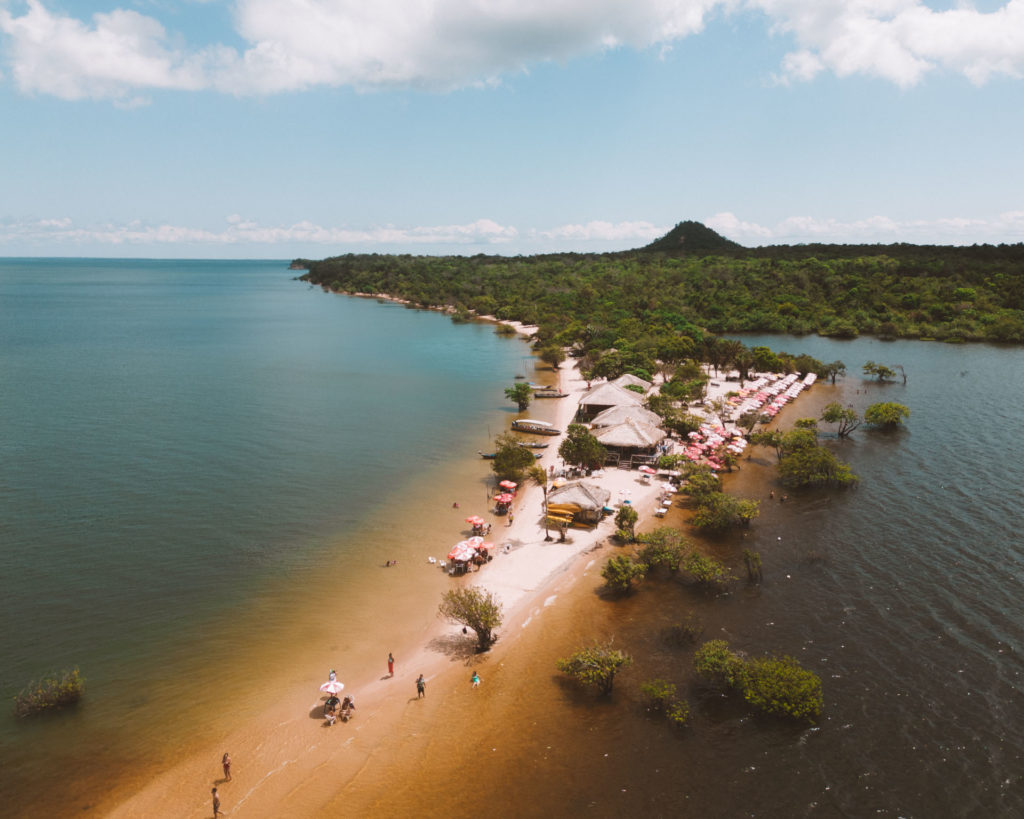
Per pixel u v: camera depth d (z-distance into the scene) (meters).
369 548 51.75
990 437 80.75
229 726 32.56
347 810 27.94
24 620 41.06
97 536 53.03
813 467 63.53
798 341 172.50
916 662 36.59
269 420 90.94
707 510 54.59
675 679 35.91
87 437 80.19
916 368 130.50
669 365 128.12
